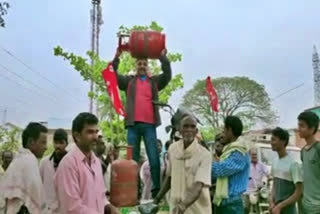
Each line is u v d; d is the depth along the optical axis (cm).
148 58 668
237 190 542
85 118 420
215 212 554
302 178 598
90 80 1711
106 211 449
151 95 652
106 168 547
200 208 492
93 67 1702
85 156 420
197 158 490
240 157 538
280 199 621
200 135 578
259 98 4222
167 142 653
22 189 502
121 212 503
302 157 593
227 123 562
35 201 505
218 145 597
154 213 470
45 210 527
